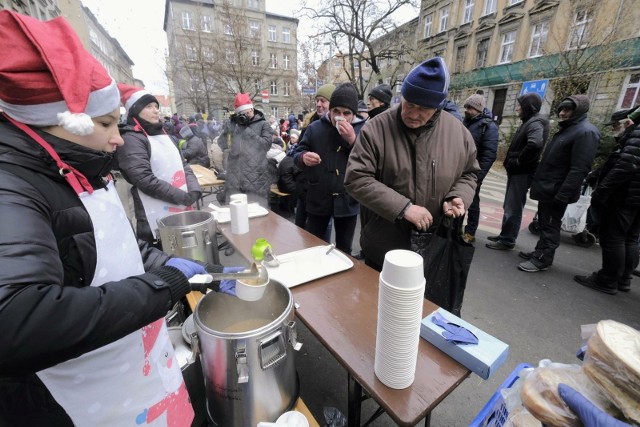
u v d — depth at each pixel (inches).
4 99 20.3
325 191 88.8
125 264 28.9
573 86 278.1
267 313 42.4
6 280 17.5
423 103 46.3
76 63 21.7
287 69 1011.9
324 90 100.3
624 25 271.0
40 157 21.8
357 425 41.5
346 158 86.4
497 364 30.6
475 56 514.6
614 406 21.9
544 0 388.2
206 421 43.8
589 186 142.2
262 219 81.2
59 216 22.9
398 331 26.4
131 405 29.2
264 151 130.0
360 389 39.7
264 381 33.0
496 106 473.4
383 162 54.8
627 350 22.1
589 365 23.9
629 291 100.0
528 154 118.1
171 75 668.1
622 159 85.7
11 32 19.5
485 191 252.8
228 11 472.1
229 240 66.6
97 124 24.1
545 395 24.8
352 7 452.4
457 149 54.7
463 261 45.1
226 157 148.1
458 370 31.3
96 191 26.5
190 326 42.0
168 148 79.5
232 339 30.4
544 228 111.1
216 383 33.9
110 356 26.5
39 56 20.0
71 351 19.2
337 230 95.1
